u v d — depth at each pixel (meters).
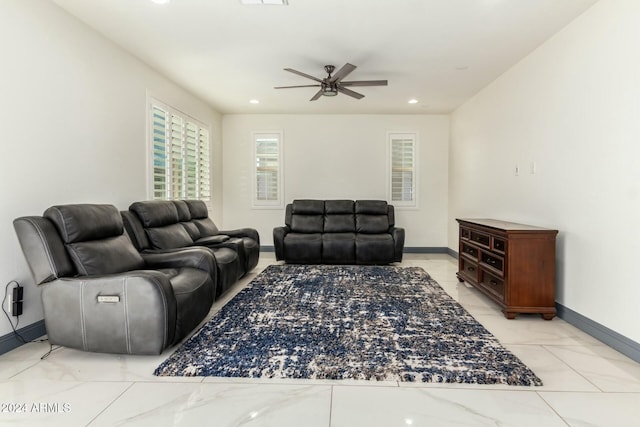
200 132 5.41
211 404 1.70
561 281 2.98
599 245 2.55
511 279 2.92
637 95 2.23
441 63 3.84
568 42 2.93
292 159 6.45
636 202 2.24
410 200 6.43
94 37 3.08
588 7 2.66
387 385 1.87
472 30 3.06
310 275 4.50
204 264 2.92
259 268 5.02
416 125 6.36
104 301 2.13
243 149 6.46
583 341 2.48
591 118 2.65
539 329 2.71
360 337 2.50
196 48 3.47
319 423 1.56
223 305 3.27
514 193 3.87
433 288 3.87
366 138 6.40
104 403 1.71
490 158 4.53
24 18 2.41
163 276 2.21
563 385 1.88
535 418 1.60
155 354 2.14
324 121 6.41
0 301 2.27
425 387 1.85
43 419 1.59
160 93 4.20
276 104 5.70
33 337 2.49
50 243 2.19
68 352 2.30
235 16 2.84
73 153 2.87
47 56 2.60
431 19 2.88
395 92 4.96
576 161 2.82
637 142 2.23
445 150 6.37
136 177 3.73
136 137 3.72
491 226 3.26
